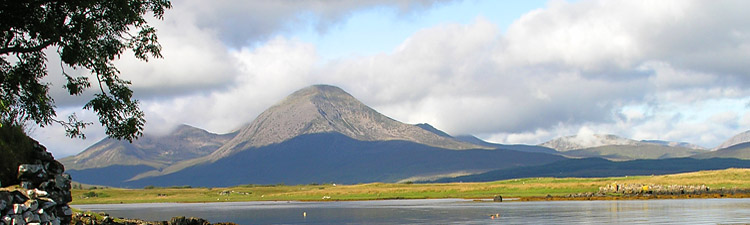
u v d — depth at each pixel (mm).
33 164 34562
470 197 170500
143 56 40844
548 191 175750
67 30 37438
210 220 87562
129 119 40969
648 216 74438
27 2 35219
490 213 87875
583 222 67375
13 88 37844
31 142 36344
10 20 35312
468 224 68125
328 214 100438
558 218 74188
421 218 81625
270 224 77875
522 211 91125
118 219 51562
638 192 147250
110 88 40375
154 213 118250
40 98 38625
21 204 30328
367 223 75750
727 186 154500
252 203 182625
